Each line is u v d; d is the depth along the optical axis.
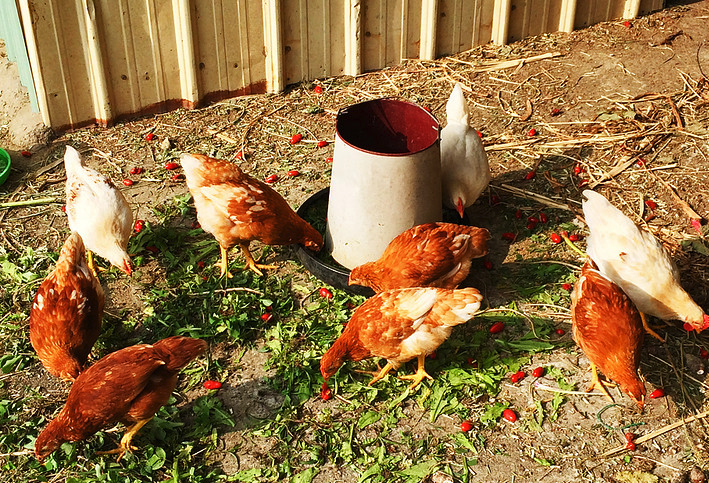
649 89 2.87
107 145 2.70
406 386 1.92
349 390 1.91
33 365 1.99
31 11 2.51
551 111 2.80
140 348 1.76
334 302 2.12
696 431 1.81
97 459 1.78
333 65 3.01
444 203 2.29
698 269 2.16
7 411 1.88
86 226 2.08
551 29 3.24
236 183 2.08
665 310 1.92
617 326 1.79
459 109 2.22
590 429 1.82
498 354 1.98
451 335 2.03
